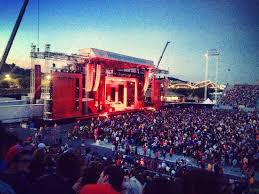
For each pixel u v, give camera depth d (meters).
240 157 20.23
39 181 2.85
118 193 3.09
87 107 42.97
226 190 2.37
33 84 37.03
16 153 2.78
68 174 2.97
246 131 30.58
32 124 31.83
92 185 3.13
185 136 27.30
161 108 62.94
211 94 75.31
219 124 35.41
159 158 22.55
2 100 39.16
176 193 2.33
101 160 12.27
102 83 47.25
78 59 42.44
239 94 61.72
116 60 48.34
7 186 2.28
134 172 10.75
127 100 56.00
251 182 13.38
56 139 26.55
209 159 20.75
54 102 36.22
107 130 30.23
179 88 80.75
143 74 59.28
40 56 37.06
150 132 29.38
